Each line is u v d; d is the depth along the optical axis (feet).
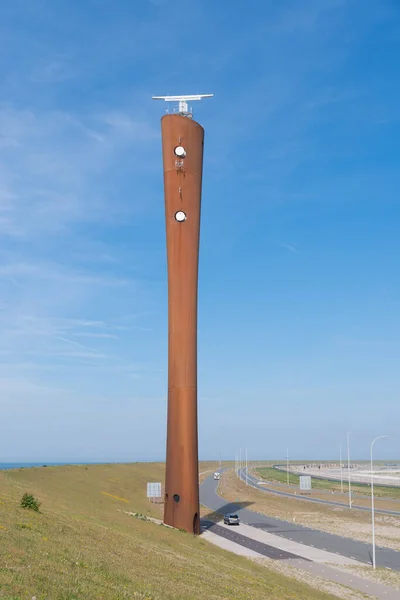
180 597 83.56
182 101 221.05
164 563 111.34
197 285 216.74
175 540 163.53
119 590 75.41
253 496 428.56
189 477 206.39
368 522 281.74
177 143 216.74
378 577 159.43
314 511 331.16
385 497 419.54
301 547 204.74
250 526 258.16
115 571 87.30
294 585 137.69
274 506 357.20
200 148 220.84
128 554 108.27
